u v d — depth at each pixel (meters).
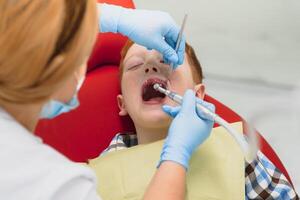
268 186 1.22
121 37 1.44
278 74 1.88
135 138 1.40
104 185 1.21
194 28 1.94
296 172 1.69
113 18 1.12
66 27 0.62
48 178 0.62
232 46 1.92
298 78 1.87
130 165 1.22
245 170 1.23
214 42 1.93
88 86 1.43
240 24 1.94
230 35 1.93
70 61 0.63
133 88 1.23
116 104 1.45
